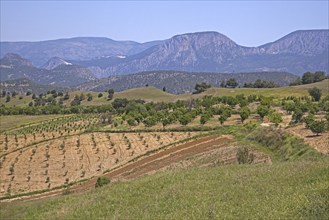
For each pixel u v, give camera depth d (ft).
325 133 182.50
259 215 70.08
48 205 114.32
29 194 209.26
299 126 226.17
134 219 80.48
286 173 102.12
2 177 252.83
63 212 98.32
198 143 242.17
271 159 155.74
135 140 324.39
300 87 646.33
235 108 447.42
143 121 387.55
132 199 100.17
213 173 119.85
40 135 408.05
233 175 112.06
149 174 154.40
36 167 274.77
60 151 318.65
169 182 115.24
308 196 75.87
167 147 269.64
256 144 189.06
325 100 392.27
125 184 125.29
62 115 584.40
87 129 411.54
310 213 67.00
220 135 257.14
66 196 127.24
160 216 79.51
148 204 91.81
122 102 634.43
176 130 335.06
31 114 609.42
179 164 179.32
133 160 254.68
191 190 99.76
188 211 79.97
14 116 594.65
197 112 407.03
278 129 198.08
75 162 279.90
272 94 586.04
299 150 152.87
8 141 383.65
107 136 357.82
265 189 88.99
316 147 150.61
